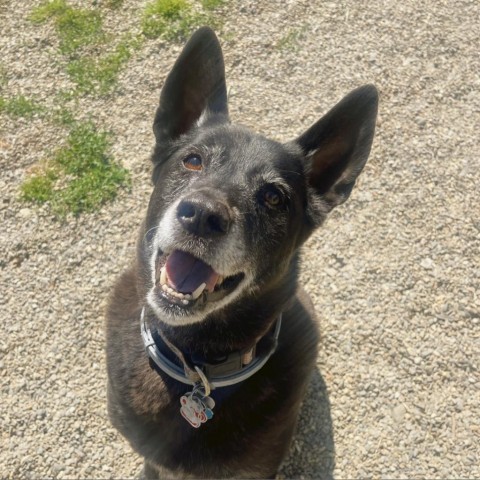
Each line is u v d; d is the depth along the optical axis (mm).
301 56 917
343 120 495
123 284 565
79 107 854
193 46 481
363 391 666
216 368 489
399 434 643
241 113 860
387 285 729
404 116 857
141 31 929
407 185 801
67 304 702
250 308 485
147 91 873
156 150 517
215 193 441
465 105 874
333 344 692
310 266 739
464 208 786
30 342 677
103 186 778
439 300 721
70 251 736
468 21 962
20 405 640
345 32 944
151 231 490
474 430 643
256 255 465
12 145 813
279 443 538
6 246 734
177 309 441
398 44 932
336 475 622
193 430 498
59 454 618
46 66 894
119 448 624
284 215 483
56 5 952
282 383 518
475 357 686
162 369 494
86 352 675
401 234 765
